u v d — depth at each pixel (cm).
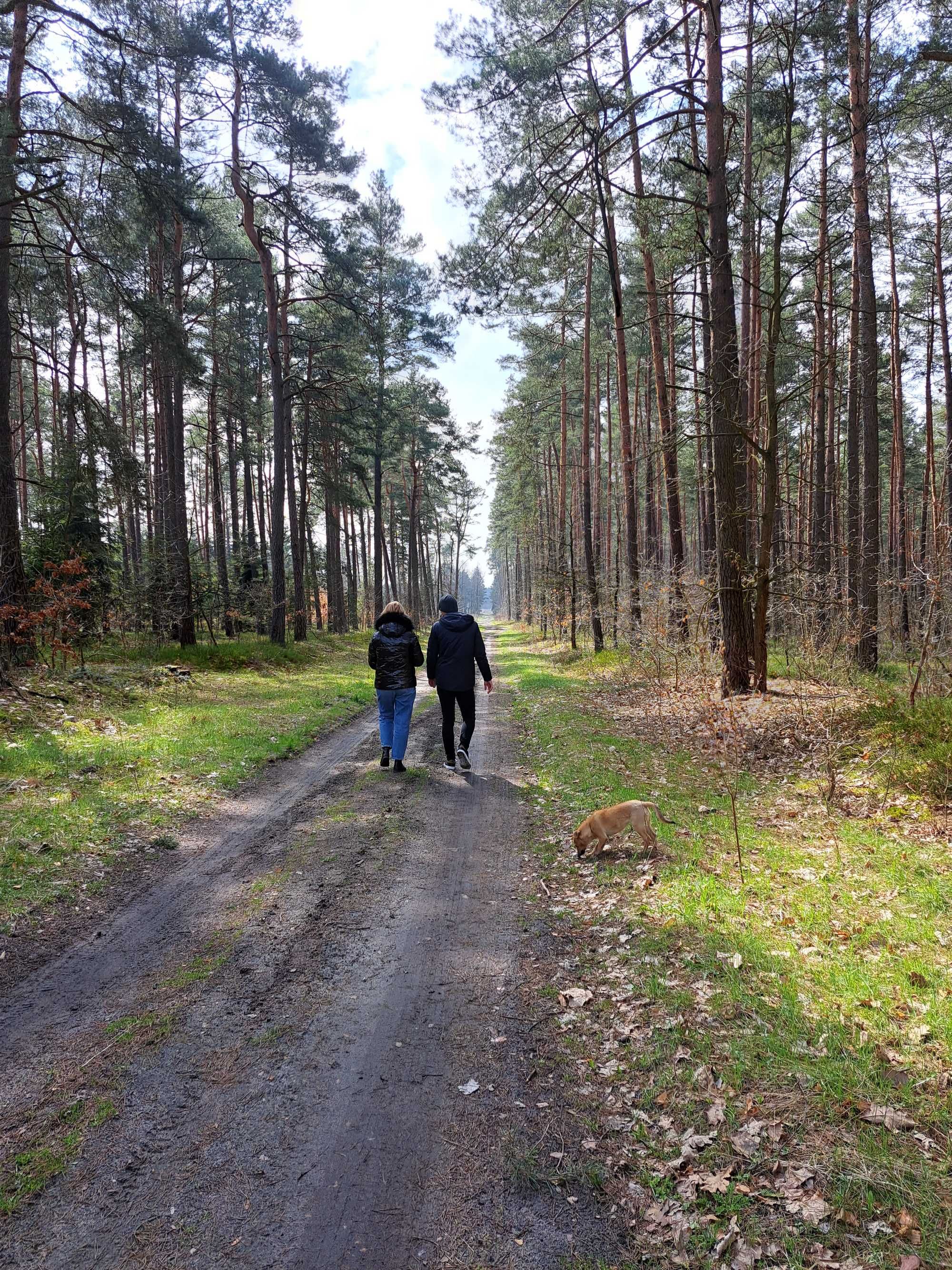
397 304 2772
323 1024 326
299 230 1994
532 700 1377
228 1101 275
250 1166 244
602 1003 336
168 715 1059
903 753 654
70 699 1053
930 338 2502
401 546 6600
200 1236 216
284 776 787
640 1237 213
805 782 670
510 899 467
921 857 476
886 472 3544
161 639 1794
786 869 471
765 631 1032
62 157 1186
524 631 5134
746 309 1551
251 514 3159
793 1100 259
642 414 3048
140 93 1251
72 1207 226
